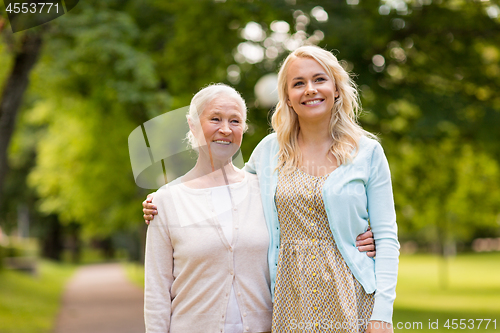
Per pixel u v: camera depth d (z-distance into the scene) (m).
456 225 21.69
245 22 10.30
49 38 10.14
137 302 15.06
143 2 11.65
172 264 3.01
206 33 10.72
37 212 34.38
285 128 3.04
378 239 2.88
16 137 18.78
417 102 10.34
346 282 2.79
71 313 12.36
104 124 15.07
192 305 2.89
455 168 12.73
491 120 10.33
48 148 19.84
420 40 10.65
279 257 2.88
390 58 10.51
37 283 18.77
